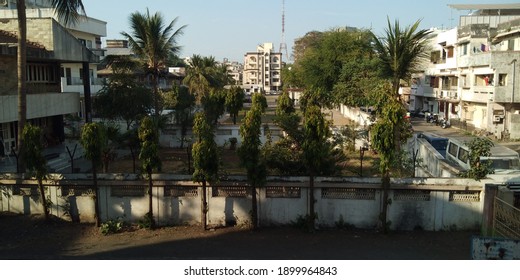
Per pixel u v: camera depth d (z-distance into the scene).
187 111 28.61
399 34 16.86
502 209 10.98
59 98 25.14
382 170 11.91
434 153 17.03
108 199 13.16
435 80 49.22
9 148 22.92
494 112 34.81
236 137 28.61
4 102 19.92
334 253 10.73
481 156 13.35
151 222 12.71
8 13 35.62
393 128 11.73
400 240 11.68
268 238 11.85
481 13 50.19
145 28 26.95
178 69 78.69
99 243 11.63
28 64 24.89
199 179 12.08
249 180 12.24
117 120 29.83
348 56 47.25
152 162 12.30
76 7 16.73
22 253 10.90
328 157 13.72
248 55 141.12
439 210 12.34
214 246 11.27
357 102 41.94
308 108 12.12
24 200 13.68
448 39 44.44
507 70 33.00
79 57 25.86
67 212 13.34
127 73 29.98
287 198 12.66
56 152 23.17
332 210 12.60
